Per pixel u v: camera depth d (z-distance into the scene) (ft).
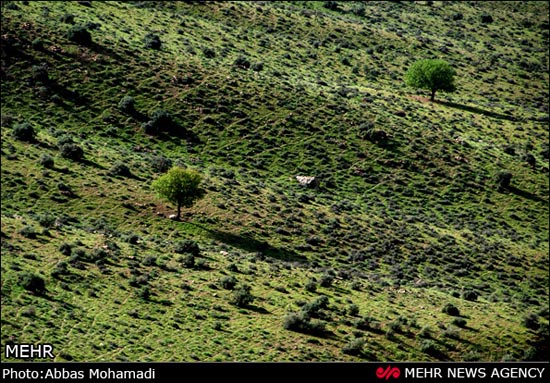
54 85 550.36
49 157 440.45
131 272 318.04
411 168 545.44
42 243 330.95
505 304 373.81
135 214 415.23
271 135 553.64
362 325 303.27
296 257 410.11
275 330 288.92
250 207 450.71
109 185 435.12
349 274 386.73
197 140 536.01
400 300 346.74
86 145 486.79
